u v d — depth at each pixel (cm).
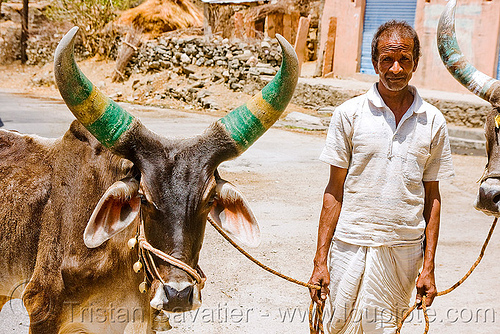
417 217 313
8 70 2491
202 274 288
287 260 562
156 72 2014
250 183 838
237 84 1778
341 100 1567
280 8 2109
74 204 324
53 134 1178
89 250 316
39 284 320
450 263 568
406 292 322
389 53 297
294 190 812
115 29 2283
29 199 332
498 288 514
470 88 369
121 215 281
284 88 285
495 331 438
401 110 310
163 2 2491
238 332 427
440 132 311
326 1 1877
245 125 287
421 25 1620
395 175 307
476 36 1517
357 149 312
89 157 329
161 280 267
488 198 339
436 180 318
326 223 323
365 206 312
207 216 293
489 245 622
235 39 2011
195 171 277
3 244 336
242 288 500
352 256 316
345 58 1827
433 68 1606
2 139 358
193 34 2292
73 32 264
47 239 325
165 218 269
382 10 1734
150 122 1414
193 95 1788
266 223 665
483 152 1196
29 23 2675
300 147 1134
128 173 289
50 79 2278
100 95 281
